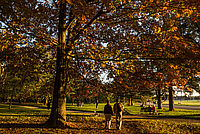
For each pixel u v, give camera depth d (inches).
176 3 297.0
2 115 619.2
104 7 374.9
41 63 406.3
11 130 335.9
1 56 396.5
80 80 387.5
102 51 366.0
